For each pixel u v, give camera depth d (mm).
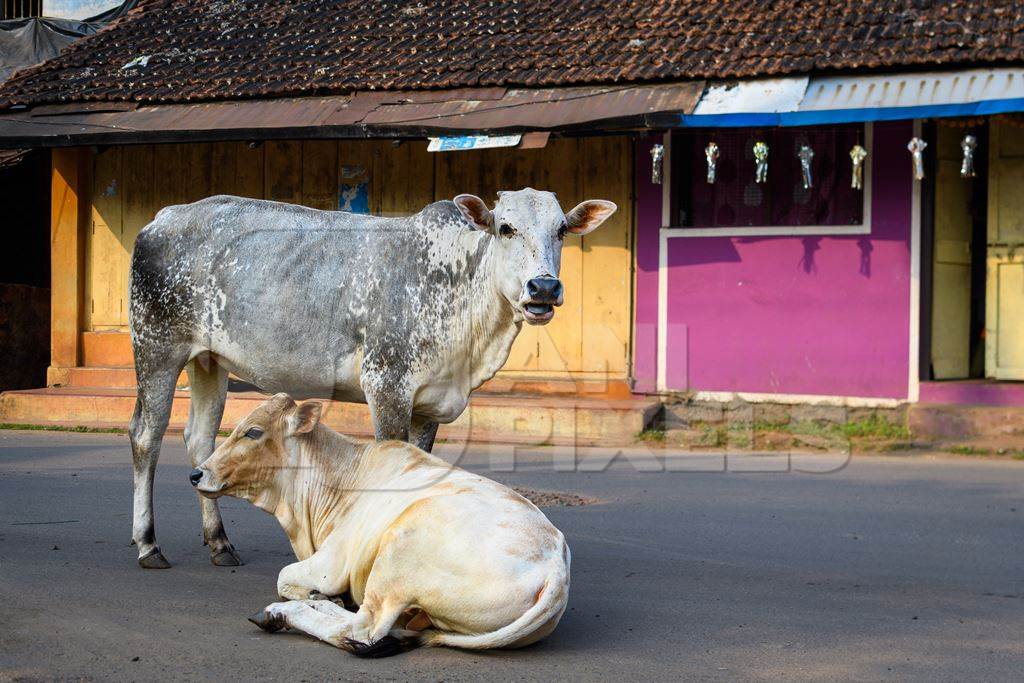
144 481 6145
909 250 11953
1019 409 11375
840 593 5957
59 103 13773
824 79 11453
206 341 6172
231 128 12391
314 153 14031
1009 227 12734
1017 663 4789
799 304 12336
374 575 4625
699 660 4707
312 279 5945
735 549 6984
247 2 16031
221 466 5090
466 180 13578
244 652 4602
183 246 6215
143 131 12633
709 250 12641
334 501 5105
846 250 12180
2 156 14883
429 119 11914
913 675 4602
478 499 4664
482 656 4637
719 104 11258
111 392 13266
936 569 6566
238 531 7117
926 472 10062
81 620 4953
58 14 19375
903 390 12000
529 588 4496
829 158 12312
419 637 4738
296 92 13016
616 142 13031
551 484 9188
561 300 5512
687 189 12820
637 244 12914
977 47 11141
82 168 14539
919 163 11242
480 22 14102
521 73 12562
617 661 4652
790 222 12492
